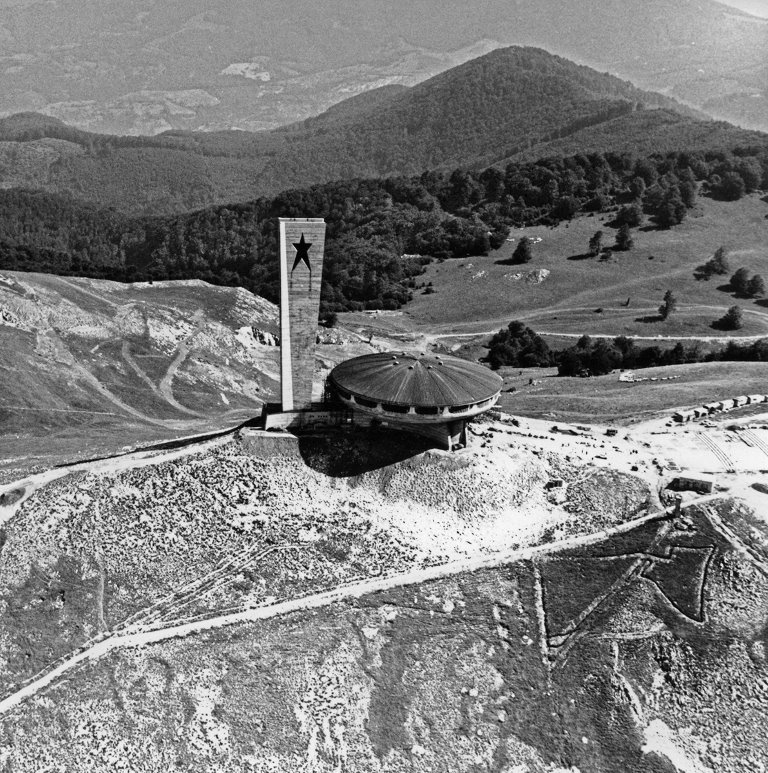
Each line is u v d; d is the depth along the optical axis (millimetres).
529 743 67938
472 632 75562
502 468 94375
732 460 103000
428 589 79000
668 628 77438
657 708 71375
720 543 86125
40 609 74625
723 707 71125
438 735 67562
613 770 66750
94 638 72438
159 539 81625
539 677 72812
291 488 88875
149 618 74375
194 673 69438
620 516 90625
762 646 75688
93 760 63781
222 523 83938
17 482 87562
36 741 64812
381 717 68125
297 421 94500
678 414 116312
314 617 75000
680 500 91625
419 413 88562
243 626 73688
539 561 83625
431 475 91125
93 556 79500
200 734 65562
